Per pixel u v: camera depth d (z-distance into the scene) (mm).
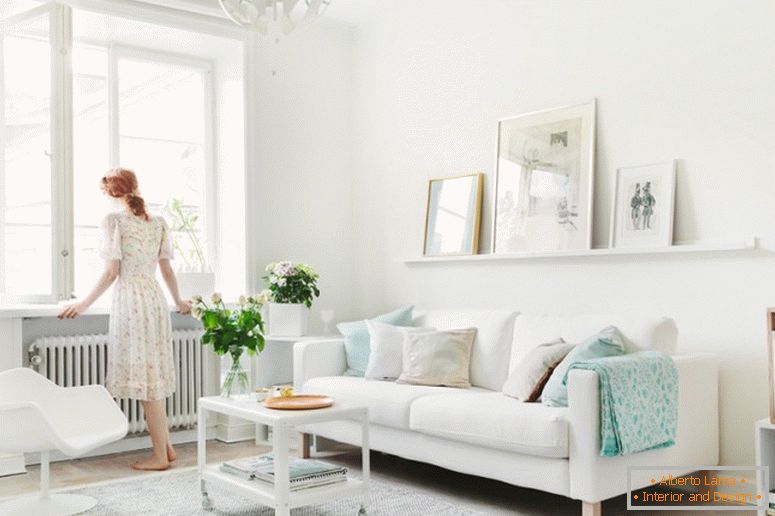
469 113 4836
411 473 4090
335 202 5574
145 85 5129
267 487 3055
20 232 4320
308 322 5359
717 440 3520
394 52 5355
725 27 3584
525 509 3371
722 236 3584
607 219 4051
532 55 4449
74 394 3441
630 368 3023
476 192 4719
